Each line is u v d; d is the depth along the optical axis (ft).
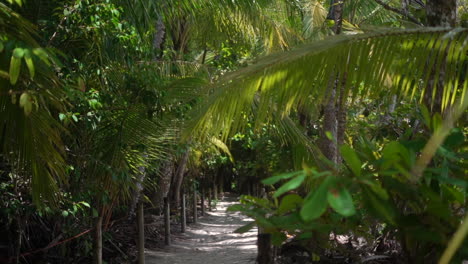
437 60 11.16
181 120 25.43
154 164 31.58
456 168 7.36
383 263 22.98
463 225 4.90
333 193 5.13
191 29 37.32
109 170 24.29
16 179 23.43
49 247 28.89
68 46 21.21
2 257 28.66
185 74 33.76
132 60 23.70
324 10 37.17
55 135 17.70
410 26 11.71
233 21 34.60
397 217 6.99
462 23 19.98
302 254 30.32
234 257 41.39
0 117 16.87
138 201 35.40
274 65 11.07
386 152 6.54
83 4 20.02
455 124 10.93
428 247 7.79
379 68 11.05
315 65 11.00
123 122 25.09
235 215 81.82
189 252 45.73
